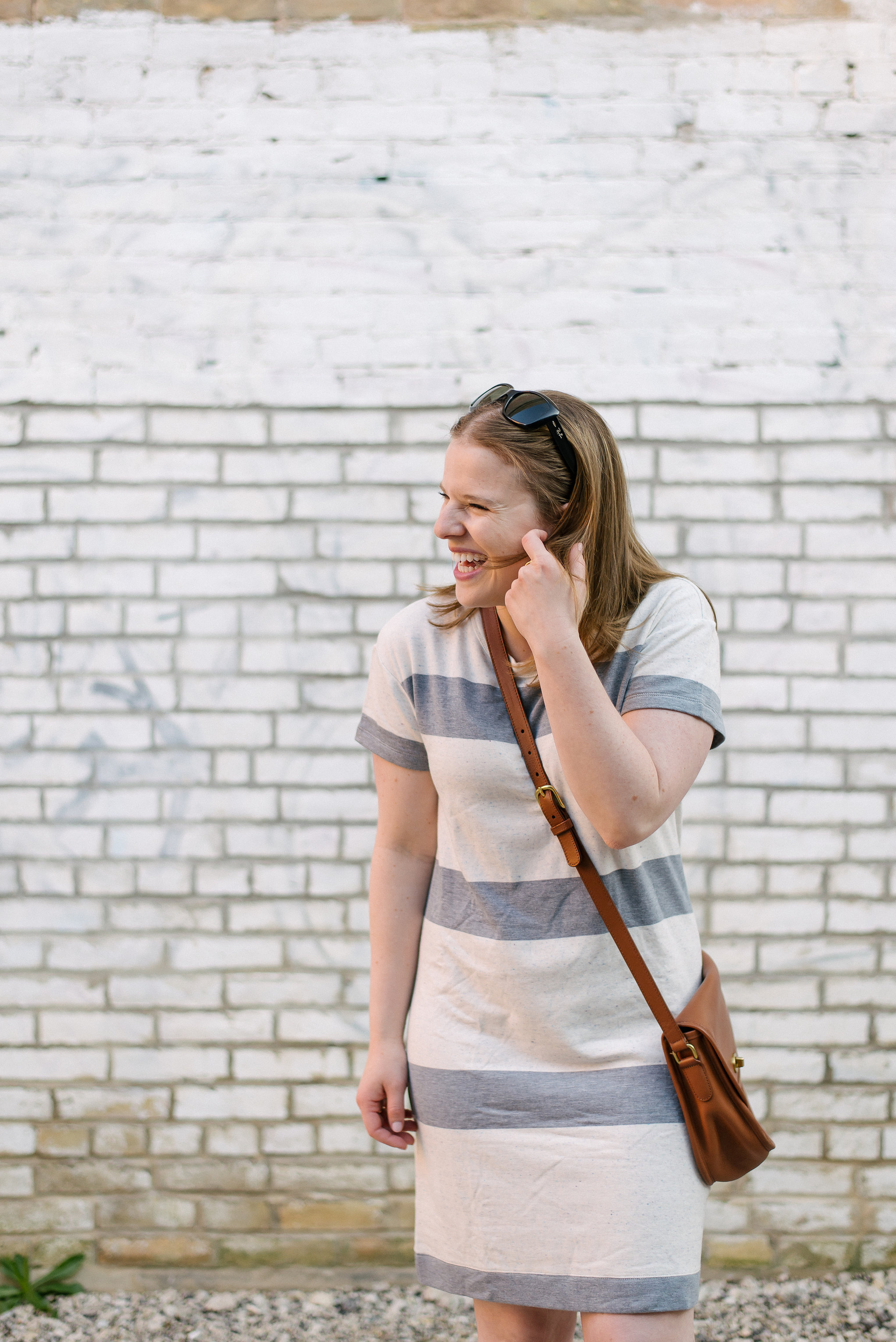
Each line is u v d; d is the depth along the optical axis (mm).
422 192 2779
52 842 2799
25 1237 2771
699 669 1424
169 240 2789
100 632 2809
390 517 2805
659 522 2799
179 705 2805
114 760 2803
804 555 2797
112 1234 2773
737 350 2789
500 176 2777
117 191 2781
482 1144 1493
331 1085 2791
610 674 1447
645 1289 1376
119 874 2799
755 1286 2730
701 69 2766
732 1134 1424
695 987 1513
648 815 1324
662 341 2789
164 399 2793
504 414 1407
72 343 2789
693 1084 1405
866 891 2789
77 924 2799
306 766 2803
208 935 2801
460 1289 1527
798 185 2770
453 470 1424
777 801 2791
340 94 2771
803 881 2791
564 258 2781
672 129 2771
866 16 2758
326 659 2807
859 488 2791
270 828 2801
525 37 2764
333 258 2789
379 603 2809
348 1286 2764
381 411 2797
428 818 1646
